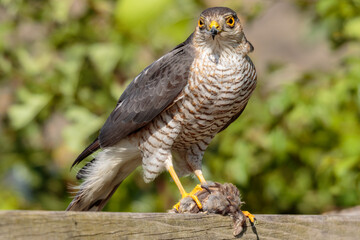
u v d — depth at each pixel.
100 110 10.97
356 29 10.75
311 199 11.36
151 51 10.72
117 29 10.65
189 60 8.13
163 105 8.18
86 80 11.30
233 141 10.84
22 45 11.51
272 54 17.67
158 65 8.52
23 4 11.34
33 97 10.97
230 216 6.59
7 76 10.99
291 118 10.51
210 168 10.84
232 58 8.02
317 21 11.37
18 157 11.53
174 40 10.56
